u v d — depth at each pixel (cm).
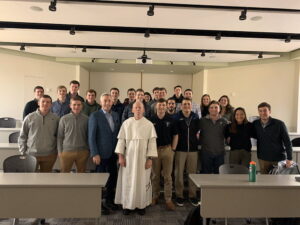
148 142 324
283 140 340
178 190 367
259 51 657
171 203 349
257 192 232
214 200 231
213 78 852
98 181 233
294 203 235
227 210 232
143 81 993
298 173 308
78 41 589
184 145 364
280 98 738
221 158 370
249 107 788
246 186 230
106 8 381
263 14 391
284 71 729
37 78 768
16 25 492
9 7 385
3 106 722
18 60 733
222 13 390
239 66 802
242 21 425
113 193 347
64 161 326
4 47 666
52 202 222
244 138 369
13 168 287
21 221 312
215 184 233
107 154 330
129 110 407
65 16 420
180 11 385
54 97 798
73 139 326
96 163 317
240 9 373
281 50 639
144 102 437
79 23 456
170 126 353
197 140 373
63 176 250
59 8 385
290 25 442
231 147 376
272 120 346
